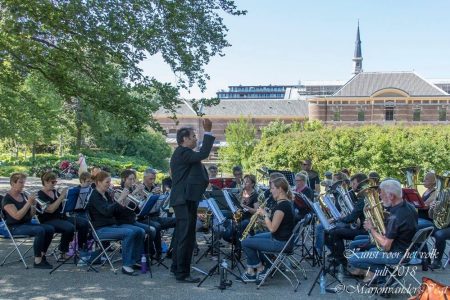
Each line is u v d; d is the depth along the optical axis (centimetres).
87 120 2112
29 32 1127
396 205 656
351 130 3641
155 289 714
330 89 8069
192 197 738
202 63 1272
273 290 716
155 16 1202
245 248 749
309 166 1397
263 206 759
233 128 4791
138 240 820
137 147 4956
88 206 814
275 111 6875
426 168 3428
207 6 1268
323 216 723
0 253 934
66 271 809
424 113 5444
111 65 1276
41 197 867
